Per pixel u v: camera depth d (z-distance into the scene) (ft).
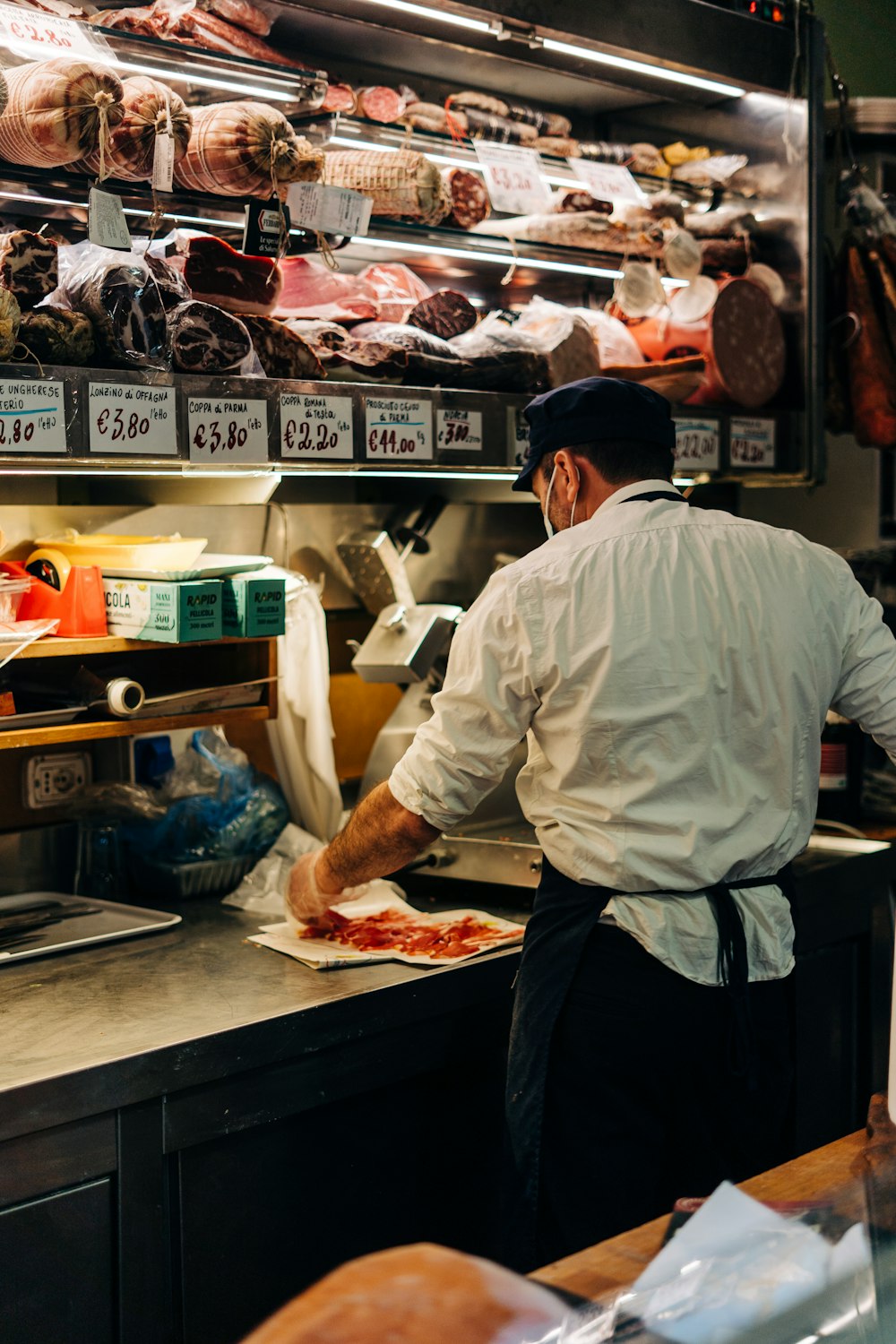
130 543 6.28
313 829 7.52
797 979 7.34
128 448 5.45
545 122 7.97
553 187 7.80
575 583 5.05
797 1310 2.79
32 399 5.13
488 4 6.70
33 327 5.22
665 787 5.02
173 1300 5.07
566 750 5.12
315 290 6.91
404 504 8.45
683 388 7.73
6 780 6.84
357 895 6.49
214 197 6.20
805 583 5.23
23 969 5.82
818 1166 3.67
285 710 7.34
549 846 5.29
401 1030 5.70
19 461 5.15
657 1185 5.27
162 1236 4.97
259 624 6.18
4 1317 4.53
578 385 5.50
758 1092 5.37
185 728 6.41
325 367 6.35
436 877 7.06
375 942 6.18
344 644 8.32
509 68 7.98
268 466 5.98
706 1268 2.92
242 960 5.97
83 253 5.62
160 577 5.89
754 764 5.12
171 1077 4.88
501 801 7.43
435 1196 6.03
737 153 8.73
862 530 9.80
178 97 5.80
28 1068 4.61
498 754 5.20
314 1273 5.54
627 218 7.66
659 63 7.59
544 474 5.65
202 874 6.98
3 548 6.11
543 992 5.23
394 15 7.00
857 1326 2.78
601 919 5.16
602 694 4.99
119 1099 4.74
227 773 7.26
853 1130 7.86
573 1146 5.18
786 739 5.10
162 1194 4.96
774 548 5.25
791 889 5.41
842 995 7.71
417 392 6.53
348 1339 2.49
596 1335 2.63
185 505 7.41
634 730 4.99
